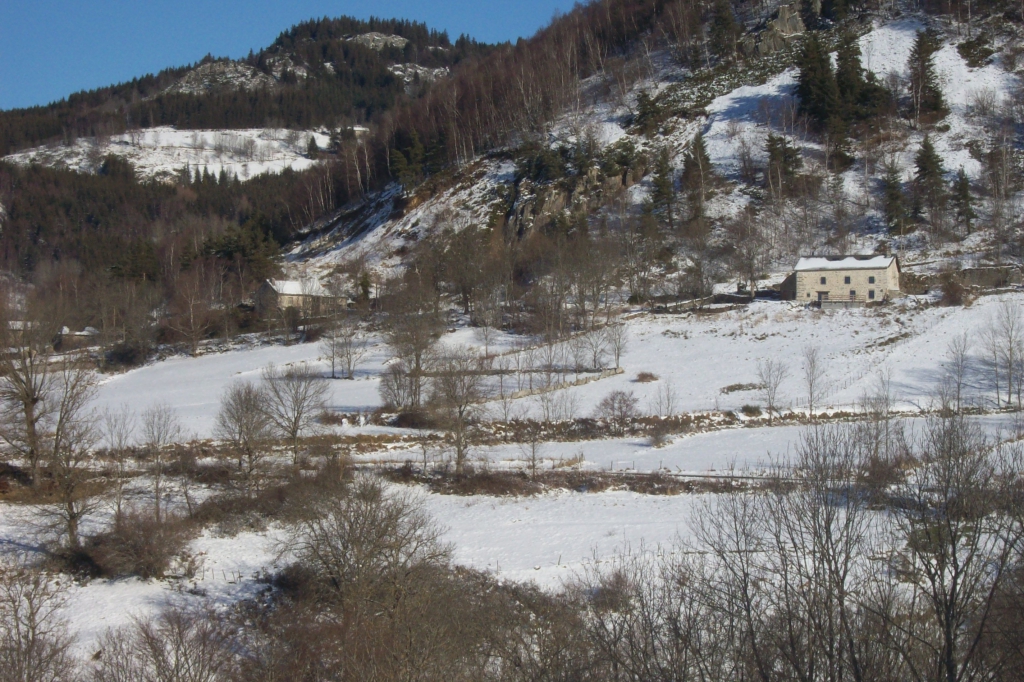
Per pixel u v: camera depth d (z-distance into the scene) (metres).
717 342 88.38
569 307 102.94
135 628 34.12
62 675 30.03
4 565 41.34
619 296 109.44
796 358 80.56
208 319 113.56
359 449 60.41
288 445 60.88
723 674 19.48
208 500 48.91
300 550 39.44
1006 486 20.94
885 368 75.56
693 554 30.44
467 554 41.28
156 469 48.62
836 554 19.80
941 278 100.31
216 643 33.16
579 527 44.62
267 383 70.75
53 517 45.91
